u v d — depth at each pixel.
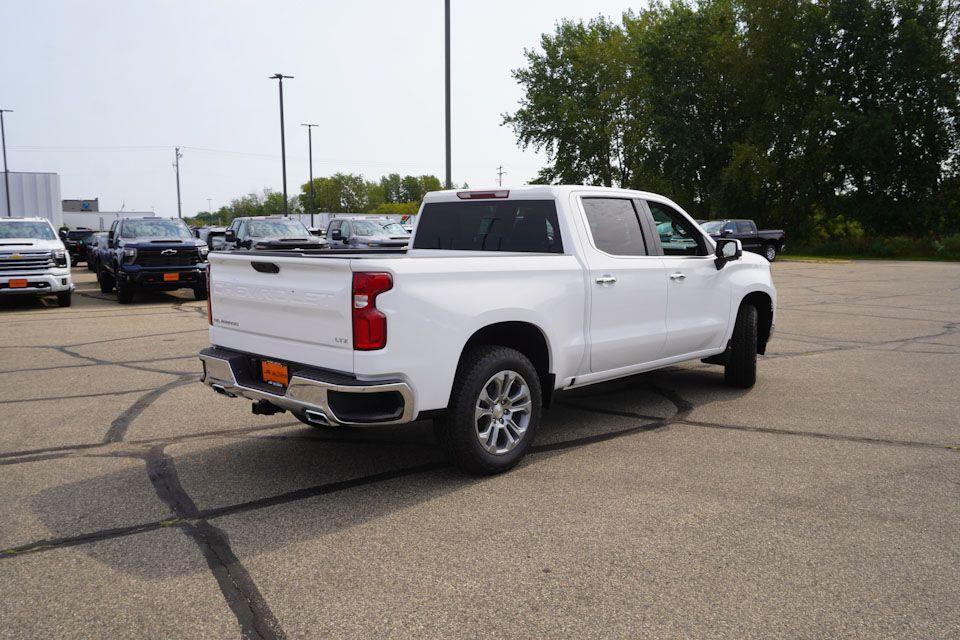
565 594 3.23
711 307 6.66
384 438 5.69
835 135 40.00
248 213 127.44
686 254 6.50
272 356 4.68
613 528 3.93
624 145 52.62
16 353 9.59
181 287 16.39
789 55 42.06
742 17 43.22
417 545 3.74
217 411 6.51
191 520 4.09
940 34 39.50
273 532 3.92
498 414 4.77
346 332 4.16
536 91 55.41
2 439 5.64
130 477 4.80
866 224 40.22
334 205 134.25
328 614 3.08
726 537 3.80
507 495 4.43
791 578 3.36
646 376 7.96
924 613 3.06
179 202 82.31
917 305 15.37
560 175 55.81
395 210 117.31
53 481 4.72
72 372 8.29
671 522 4.00
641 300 5.86
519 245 5.68
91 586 3.34
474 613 3.08
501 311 4.68
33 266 14.95
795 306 15.20
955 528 3.91
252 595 3.25
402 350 4.18
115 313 14.42
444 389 4.39
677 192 48.16
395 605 3.15
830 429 5.83
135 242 16.16
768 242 32.19
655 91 45.41
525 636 2.90
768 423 6.03
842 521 4.00
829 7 40.62
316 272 4.31
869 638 2.88
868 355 9.29
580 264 5.34
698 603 3.15
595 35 53.38
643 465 4.97
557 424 6.03
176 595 3.25
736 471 4.83
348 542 3.79
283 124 46.88
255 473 4.87
